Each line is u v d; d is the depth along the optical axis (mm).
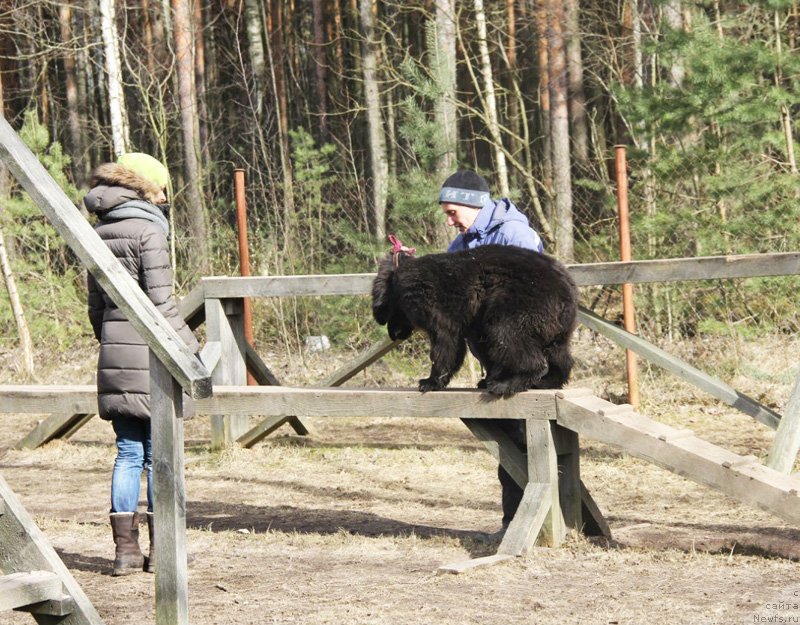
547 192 14648
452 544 5910
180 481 3877
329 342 13055
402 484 7832
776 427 7207
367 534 6301
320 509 7105
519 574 5148
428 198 12039
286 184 15336
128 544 5461
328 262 14055
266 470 8531
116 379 5312
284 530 6488
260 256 14133
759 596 4629
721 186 10945
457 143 14242
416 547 5898
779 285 10680
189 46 20562
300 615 4539
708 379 7531
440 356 5672
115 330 5324
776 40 12766
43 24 23297
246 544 6098
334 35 26094
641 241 11750
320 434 10141
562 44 17453
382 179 17625
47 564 3615
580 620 4332
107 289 3826
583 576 5090
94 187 5402
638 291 11609
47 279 14422
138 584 5219
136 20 25781
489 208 6062
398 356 12281
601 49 19531
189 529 6535
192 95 20516
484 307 5578
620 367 11836
